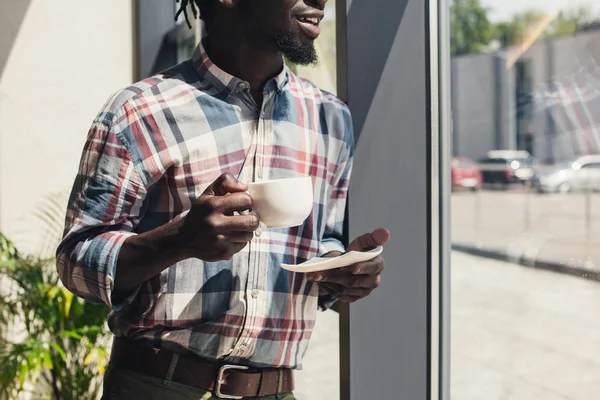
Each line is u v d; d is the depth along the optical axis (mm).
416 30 1567
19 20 2953
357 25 1540
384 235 1201
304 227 1304
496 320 1893
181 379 1228
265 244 1243
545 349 1716
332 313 1913
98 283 1146
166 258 1097
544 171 1903
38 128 2994
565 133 1724
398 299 1587
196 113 1243
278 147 1285
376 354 1581
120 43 3100
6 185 2961
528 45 2062
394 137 1570
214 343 1222
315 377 2004
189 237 1062
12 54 2951
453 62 2551
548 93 1866
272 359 1271
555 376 1678
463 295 2010
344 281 1217
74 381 2623
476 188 2332
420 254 1591
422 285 1595
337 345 1898
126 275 1138
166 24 3096
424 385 1601
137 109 1219
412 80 1570
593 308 1579
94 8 3053
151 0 3070
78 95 3047
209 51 1322
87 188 1204
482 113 2389
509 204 2121
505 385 1819
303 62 1261
